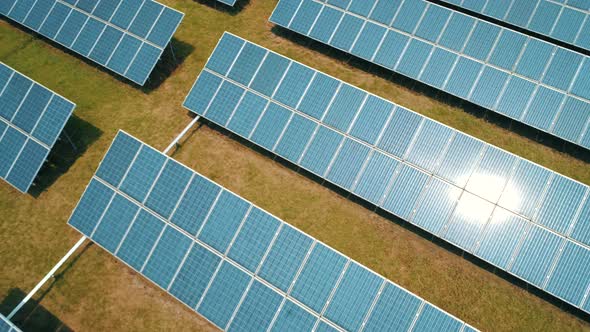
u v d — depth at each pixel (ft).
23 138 87.61
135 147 80.89
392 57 94.12
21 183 85.20
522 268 71.56
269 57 90.17
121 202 78.59
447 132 79.20
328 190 84.94
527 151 87.15
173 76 100.42
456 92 89.45
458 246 74.43
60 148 91.71
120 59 98.99
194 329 74.49
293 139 84.48
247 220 73.87
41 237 82.89
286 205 83.97
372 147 80.94
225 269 72.13
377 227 81.25
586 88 84.07
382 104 82.79
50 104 88.12
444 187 76.84
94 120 95.45
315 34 99.81
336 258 69.87
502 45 90.02
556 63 86.79
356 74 98.53
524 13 97.86
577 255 70.13
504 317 73.26
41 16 107.45
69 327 74.95
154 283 74.28
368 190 79.36
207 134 92.12
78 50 102.37
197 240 74.28
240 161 88.84
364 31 97.25
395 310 66.54
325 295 68.54
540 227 72.33
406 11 96.37
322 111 84.64
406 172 78.74
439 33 93.40
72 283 78.38
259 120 86.84
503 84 87.76
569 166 85.25
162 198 77.51
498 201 74.69
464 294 75.20
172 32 97.81
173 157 89.66
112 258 80.43
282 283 70.08
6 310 76.43
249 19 108.88
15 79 91.71
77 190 87.40
